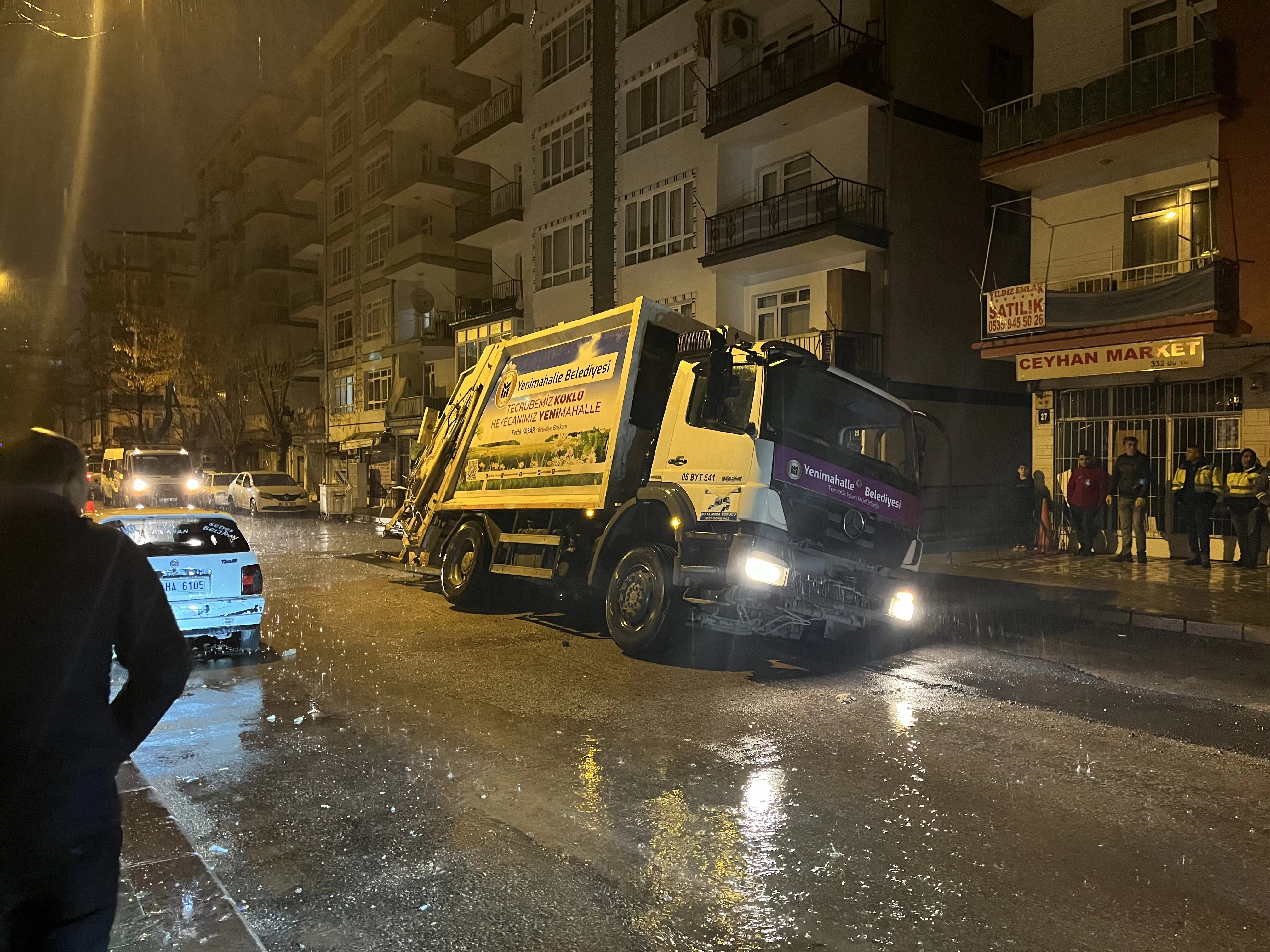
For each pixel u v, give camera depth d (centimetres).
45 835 180
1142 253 1498
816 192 1795
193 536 831
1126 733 566
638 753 521
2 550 187
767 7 1952
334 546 1911
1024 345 1509
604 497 851
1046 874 366
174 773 487
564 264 2570
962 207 1941
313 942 313
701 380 779
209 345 4600
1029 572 1337
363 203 3969
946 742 544
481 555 1045
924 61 1862
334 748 530
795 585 702
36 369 5031
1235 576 1255
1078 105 1459
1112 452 1554
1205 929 322
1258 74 1288
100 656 192
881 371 1798
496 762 504
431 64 3416
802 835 404
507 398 1067
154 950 282
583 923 326
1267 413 1354
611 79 2348
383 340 3803
